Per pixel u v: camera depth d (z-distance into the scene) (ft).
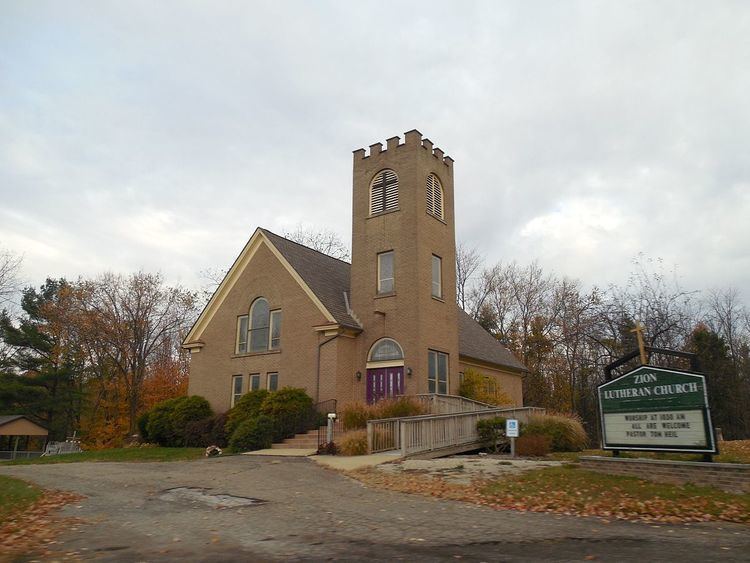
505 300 173.27
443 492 37.55
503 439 66.33
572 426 68.03
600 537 25.68
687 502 32.07
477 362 101.04
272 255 89.40
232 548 24.09
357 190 87.30
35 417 157.69
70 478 47.73
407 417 58.70
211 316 95.20
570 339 151.53
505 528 27.66
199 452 72.23
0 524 29.12
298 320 83.51
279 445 70.28
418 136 83.05
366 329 81.10
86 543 25.35
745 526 27.73
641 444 40.01
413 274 78.64
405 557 22.38
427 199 84.48
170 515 31.73
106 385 154.10
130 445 95.86
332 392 77.36
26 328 161.27
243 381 88.12
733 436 128.36
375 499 35.91
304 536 26.23
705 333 130.21
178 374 156.56
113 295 141.18
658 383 39.81
